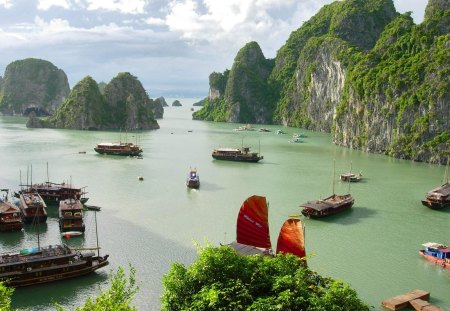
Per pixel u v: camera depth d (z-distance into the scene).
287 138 193.88
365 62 175.50
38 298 42.59
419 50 158.75
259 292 25.50
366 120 158.00
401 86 145.50
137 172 106.25
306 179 100.31
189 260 51.03
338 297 24.62
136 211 71.44
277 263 27.64
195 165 118.12
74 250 49.12
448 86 131.12
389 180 100.25
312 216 68.88
